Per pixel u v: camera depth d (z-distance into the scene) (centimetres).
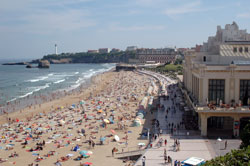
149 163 4562
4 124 8712
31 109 11269
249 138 3988
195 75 6906
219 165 2628
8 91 16375
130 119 8750
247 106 5891
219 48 7088
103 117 9150
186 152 5000
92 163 5209
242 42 7538
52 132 7581
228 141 5525
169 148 5247
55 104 12262
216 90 6056
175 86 14838
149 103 9900
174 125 7000
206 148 5175
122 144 6253
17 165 5297
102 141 6356
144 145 5881
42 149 6178
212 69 5984
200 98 6097
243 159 2650
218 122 6372
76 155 5709
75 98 13800
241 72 5909
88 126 8088
